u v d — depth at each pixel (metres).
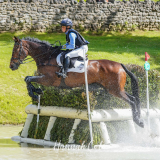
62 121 10.47
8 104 15.88
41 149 9.52
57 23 29.31
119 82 10.18
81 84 10.16
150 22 33.00
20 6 27.98
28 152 9.03
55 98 10.58
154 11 33.09
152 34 31.72
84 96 9.77
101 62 10.33
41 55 10.05
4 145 10.16
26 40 10.09
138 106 10.53
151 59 22.47
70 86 10.20
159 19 33.44
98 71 10.16
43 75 9.95
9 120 15.02
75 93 9.98
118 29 31.34
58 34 28.70
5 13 27.61
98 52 22.62
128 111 10.85
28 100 16.61
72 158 8.26
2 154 8.68
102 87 10.44
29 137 11.37
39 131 11.03
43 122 11.07
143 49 25.31
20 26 28.06
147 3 32.62
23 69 19.06
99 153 8.96
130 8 31.83
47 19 28.98
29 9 28.31
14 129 13.70
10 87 17.19
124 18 31.59
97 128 9.90
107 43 26.98
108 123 10.44
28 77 9.75
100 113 9.91
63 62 9.80
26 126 11.51
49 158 8.23
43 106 11.03
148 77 11.82
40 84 10.48
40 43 10.18
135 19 32.25
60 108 10.38
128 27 31.83
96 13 30.53
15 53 9.88
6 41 25.25
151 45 27.28
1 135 12.21
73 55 9.88
